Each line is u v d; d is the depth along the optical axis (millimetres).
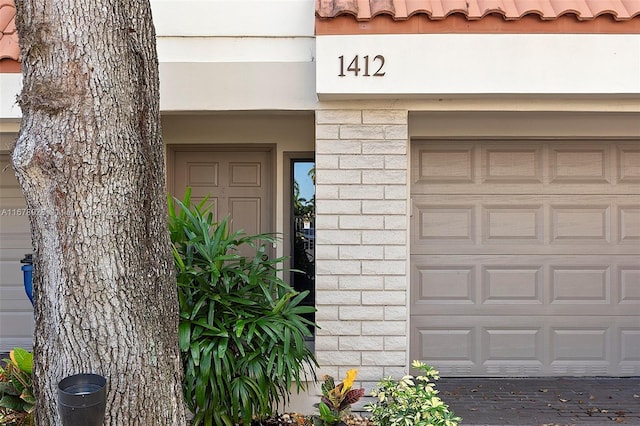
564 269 5312
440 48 4113
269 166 5758
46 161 2420
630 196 5297
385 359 4391
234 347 3768
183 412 2809
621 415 4371
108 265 2486
